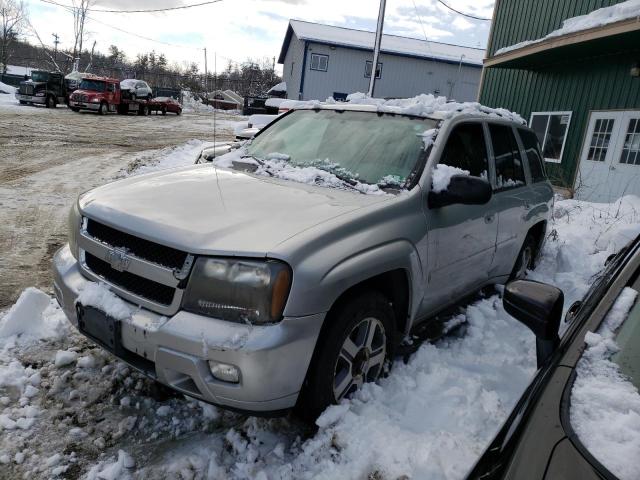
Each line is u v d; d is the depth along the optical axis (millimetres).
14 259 5031
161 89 49062
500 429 1545
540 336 1845
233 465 2436
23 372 3053
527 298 1883
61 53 63062
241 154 3928
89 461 2434
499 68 14133
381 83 35500
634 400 1410
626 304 1816
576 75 12148
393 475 2340
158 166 12109
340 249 2490
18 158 11812
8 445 2490
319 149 3682
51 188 8680
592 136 11578
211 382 2236
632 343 1639
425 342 3617
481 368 3414
